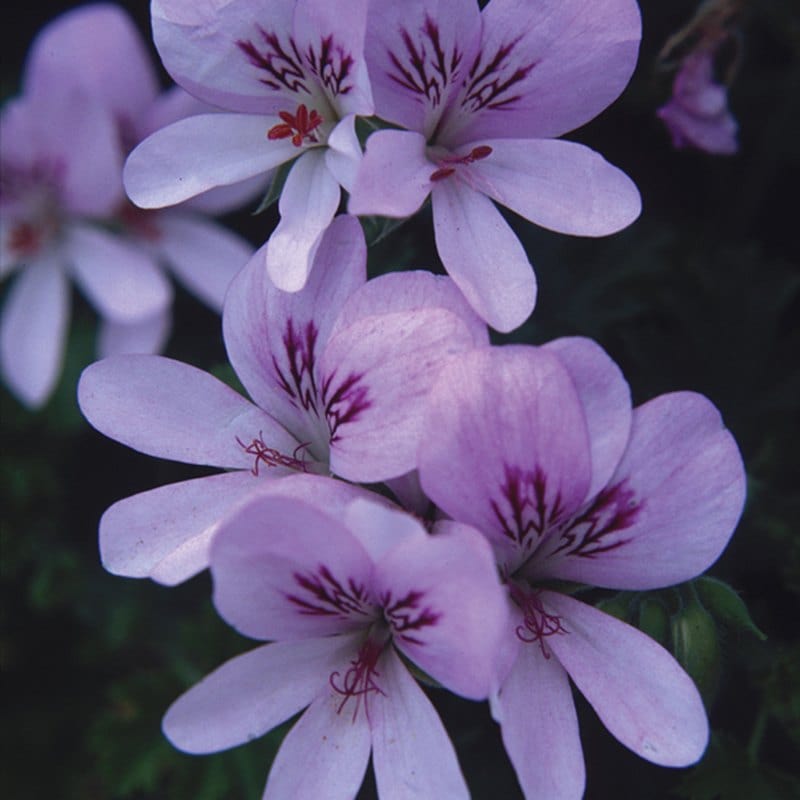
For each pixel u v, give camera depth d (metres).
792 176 0.33
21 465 0.34
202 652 0.32
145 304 0.34
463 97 0.25
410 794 0.24
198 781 0.32
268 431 0.25
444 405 0.23
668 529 0.24
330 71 0.25
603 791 0.29
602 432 0.24
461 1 0.25
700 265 0.32
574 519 0.24
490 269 0.25
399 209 0.24
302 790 0.24
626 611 0.25
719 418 0.24
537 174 0.25
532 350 0.23
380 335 0.24
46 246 0.35
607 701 0.24
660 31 0.32
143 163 0.25
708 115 0.29
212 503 0.25
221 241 0.34
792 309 0.34
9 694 0.35
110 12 0.33
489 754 0.29
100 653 0.35
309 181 0.25
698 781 0.29
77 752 0.35
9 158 0.34
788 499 0.30
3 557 0.34
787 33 0.32
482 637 0.23
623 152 0.33
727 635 0.26
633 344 0.31
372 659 0.24
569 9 0.25
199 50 0.25
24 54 0.35
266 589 0.24
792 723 0.29
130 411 0.25
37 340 0.35
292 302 0.25
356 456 0.24
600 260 0.31
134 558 0.24
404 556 0.23
